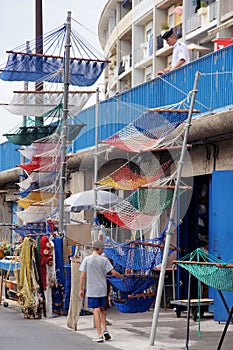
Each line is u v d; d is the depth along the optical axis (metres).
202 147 15.96
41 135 19.64
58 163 19.02
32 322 15.68
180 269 16.55
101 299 13.01
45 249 16.38
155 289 16.73
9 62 19.17
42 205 19.55
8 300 18.25
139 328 14.29
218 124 14.34
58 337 13.43
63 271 16.58
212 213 15.10
